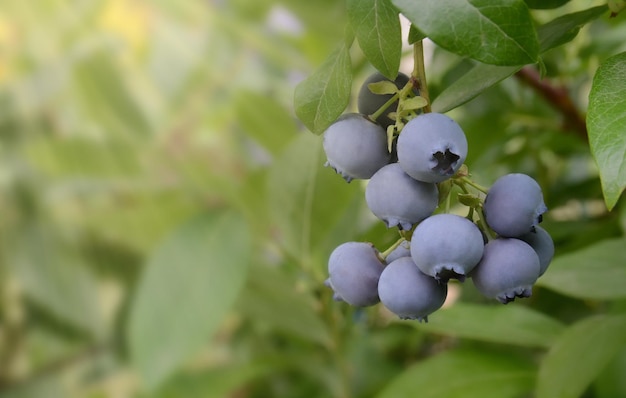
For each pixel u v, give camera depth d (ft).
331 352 1.85
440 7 1.09
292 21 2.08
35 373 2.39
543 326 1.51
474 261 1.13
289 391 2.12
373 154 1.16
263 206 1.72
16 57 2.36
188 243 1.60
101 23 2.31
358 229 1.72
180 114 2.25
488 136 1.75
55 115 2.38
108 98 2.14
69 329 2.39
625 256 1.49
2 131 2.37
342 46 1.18
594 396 1.66
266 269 1.65
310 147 1.54
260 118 1.87
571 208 2.00
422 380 1.51
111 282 2.33
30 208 2.31
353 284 1.20
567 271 1.50
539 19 1.65
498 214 1.15
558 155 1.99
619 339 1.42
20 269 2.37
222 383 1.76
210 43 2.31
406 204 1.14
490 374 1.49
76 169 1.92
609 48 1.65
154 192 1.94
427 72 1.65
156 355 1.55
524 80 1.65
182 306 1.57
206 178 1.77
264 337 2.23
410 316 1.17
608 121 1.11
